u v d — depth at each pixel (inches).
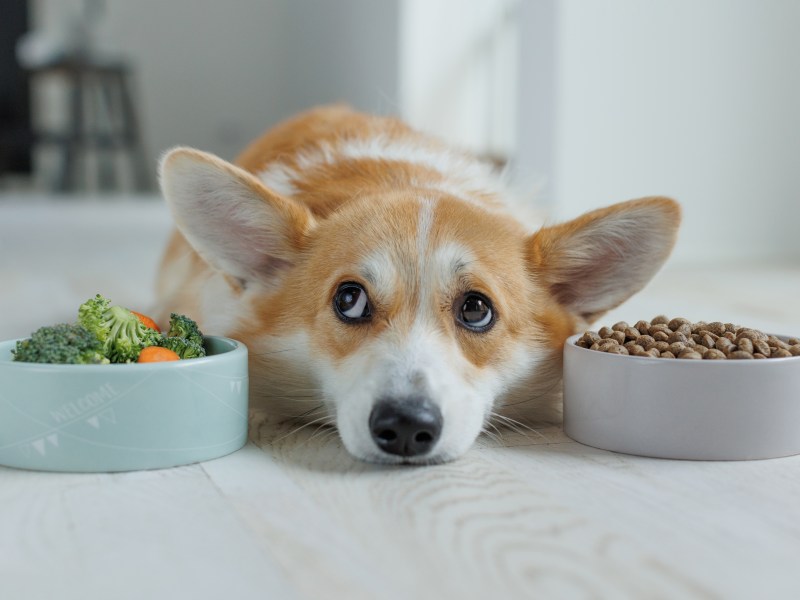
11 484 23.8
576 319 29.1
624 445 26.1
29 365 24.1
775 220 74.5
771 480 24.2
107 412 24.3
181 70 155.2
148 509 22.5
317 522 21.8
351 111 39.7
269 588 19.2
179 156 27.1
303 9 145.2
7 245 91.5
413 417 24.0
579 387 26.9
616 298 29.1
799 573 19.7
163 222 112.0
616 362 25.9
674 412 25.4
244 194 27.5
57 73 138.3
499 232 28.0
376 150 33.5
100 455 24.4
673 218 27.8
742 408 25.2
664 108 68.6
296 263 27.9
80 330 25.6
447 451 25.0
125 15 151.8
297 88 151.8
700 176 70.8
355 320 26.2
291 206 27.6
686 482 24.0
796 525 21.7
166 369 24.5
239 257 28.5
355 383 25.3
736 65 70.3
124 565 20.0
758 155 72.6
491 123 103.1
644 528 21.5
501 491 23.5
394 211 27.3
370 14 109.5
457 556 20.3
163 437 24.7
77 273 66.7
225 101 157.8
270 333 27.8
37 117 151.8
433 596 18.9
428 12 99.2
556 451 26.4
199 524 21.7
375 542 20.9
